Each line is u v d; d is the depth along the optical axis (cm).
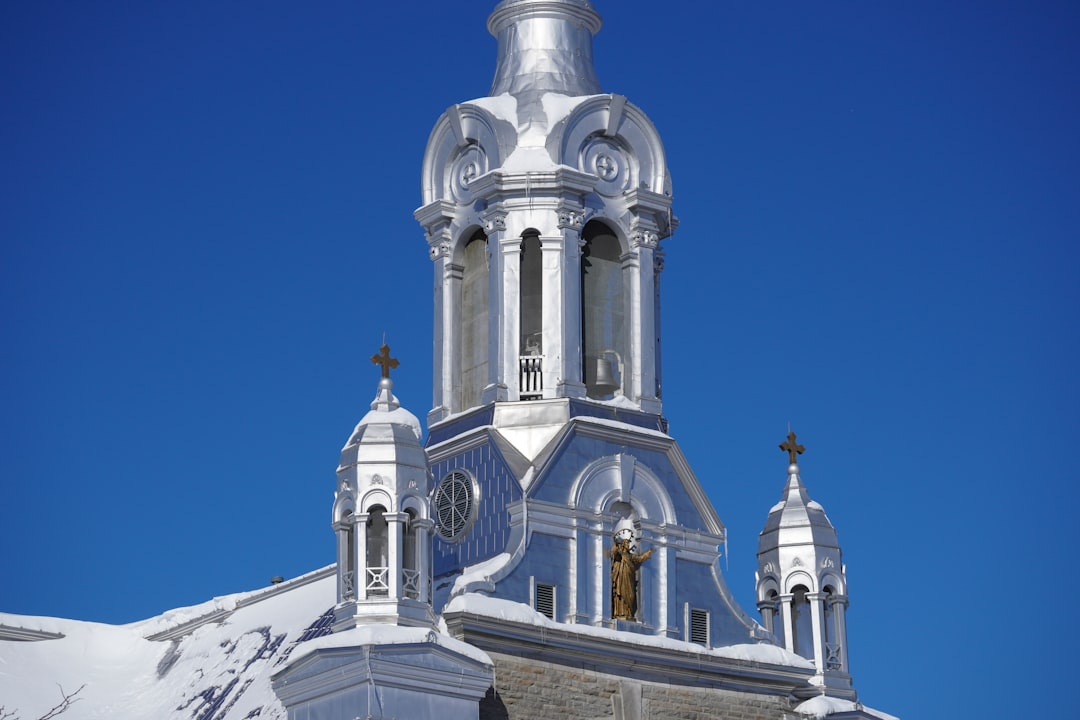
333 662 5806
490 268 6712
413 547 6041
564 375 6594
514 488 6419
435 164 6962
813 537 6862
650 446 6650
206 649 7175
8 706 7075
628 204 6856
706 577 6638
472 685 5884
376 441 6069
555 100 6856
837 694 6744
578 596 6369
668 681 6394
